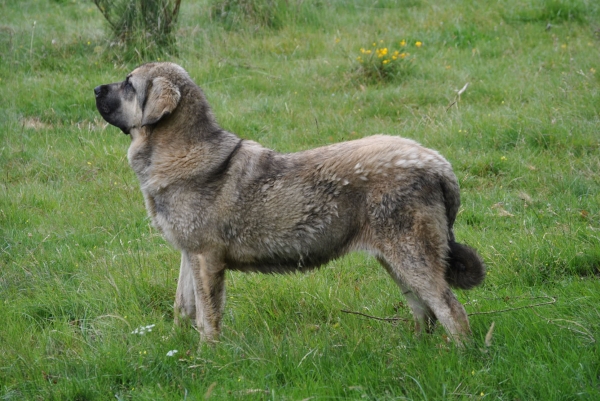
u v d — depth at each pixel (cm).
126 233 848
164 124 613
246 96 1273
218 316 605
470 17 1567
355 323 620
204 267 597
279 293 685
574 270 693
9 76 1348
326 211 570
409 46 1454
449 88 1231
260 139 1094
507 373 512
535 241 738
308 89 1296
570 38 1429
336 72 1348
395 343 582
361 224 567
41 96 1250
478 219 834
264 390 508
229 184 588
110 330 623
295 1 1644
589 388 481
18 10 1800
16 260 770
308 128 1126
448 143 1033
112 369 558
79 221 869
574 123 1023
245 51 1473
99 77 1323
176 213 596
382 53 1326
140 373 554
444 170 560
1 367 567
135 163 629
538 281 688
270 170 586
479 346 548
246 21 1584
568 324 572
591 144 971
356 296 681
